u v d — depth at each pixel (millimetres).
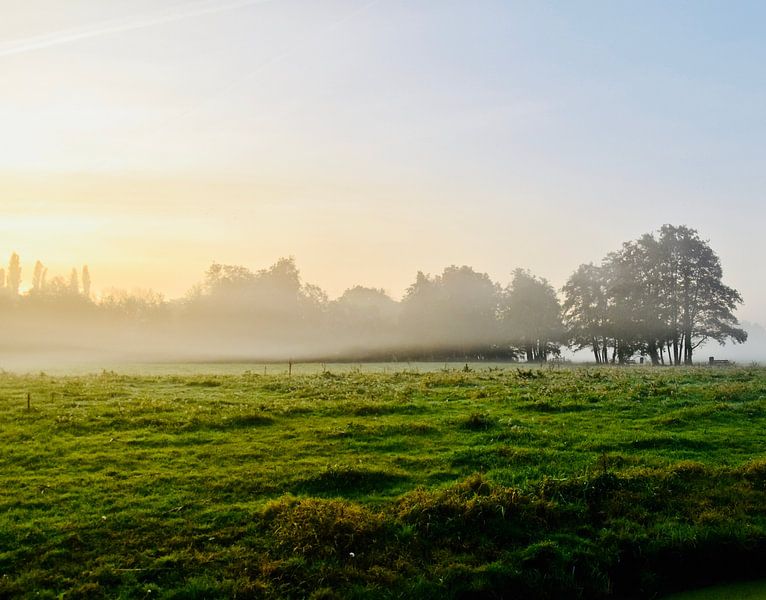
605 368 61375
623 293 95438
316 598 11266
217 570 11898
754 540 14086
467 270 139250
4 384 32188
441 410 25562
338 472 16328
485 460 18016
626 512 15008
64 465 17000
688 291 89750
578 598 12453
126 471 16641
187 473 16516
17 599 10750
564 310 109500
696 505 15445
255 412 23219
